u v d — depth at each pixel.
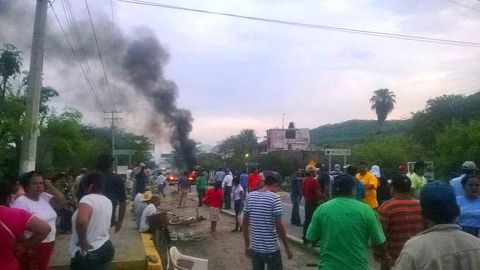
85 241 5.69
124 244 10.33
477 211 7.16
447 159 43.31
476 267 3.14
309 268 10.85
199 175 28.97
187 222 19.16
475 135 41.94
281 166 59.41
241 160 73.62
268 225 6.71
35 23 12.11
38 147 15.24
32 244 4.71
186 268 8.89
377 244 5.26
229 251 13.60
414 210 6.13
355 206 5.24
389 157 52.22
